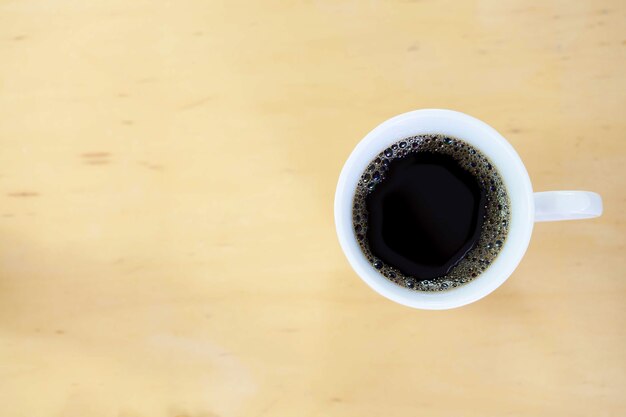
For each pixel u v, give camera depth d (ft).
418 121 1.11
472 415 1.27
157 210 1.30
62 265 1.31
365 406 1.28
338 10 1.30
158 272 1.30
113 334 1.30
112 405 1.30
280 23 1.30
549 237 1.28
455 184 1.18
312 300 1.29
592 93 1.29
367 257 1.17
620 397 1.27
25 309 1.31
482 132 1.10
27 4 1.31
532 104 1.29
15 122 1.32
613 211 1.28
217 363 1.29
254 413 1.28
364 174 1.17
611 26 1.29
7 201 1.31
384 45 1.30
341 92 1.30
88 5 1.31
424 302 1.07
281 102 1.30
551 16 1.29
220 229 1.29
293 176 1.29
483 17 1.30
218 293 1.29
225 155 1.30
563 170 1.29
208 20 1.31
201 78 1.30
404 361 1.28
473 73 1.29
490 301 1.28
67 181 1.31
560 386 1.27
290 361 1.28
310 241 1.29
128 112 1.31
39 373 1.30
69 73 1.31
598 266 1.28
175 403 1.29
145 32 1.31
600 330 1.27
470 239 1.17
